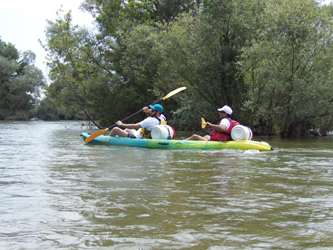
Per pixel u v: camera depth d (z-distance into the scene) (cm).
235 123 753
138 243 204
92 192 327
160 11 2438
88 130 1823
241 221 243
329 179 398
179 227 231
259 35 1340
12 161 541
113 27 2214
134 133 847
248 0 1445
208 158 586
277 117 1407
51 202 291
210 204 286
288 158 598
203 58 1468
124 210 268
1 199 300
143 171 446
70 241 207
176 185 360
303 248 198
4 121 3597
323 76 1277
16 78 3950
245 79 1506
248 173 436
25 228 229
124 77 2164
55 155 627
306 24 1212
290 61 1275
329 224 238
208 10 1410
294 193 327
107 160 556
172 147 744
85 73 2233
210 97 1545
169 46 1581
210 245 201
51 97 2186
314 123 1491
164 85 1761
